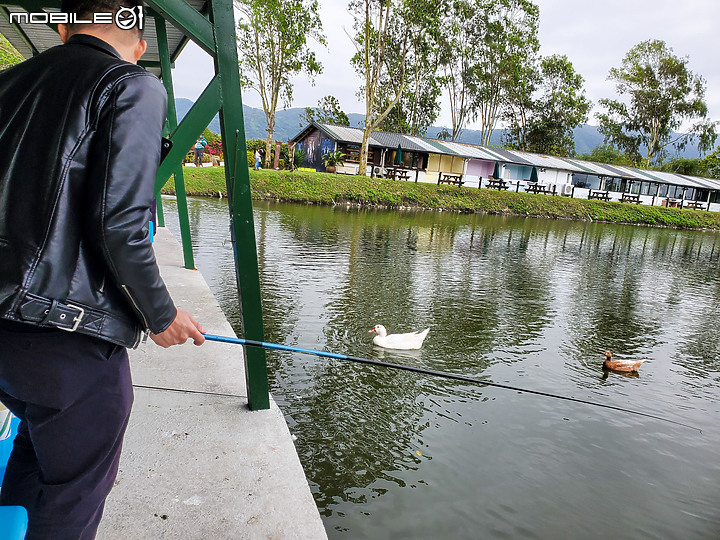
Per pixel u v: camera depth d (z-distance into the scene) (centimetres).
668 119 6081
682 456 504
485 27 4906
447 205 3453
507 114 6066
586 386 660
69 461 120
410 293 1027
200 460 223
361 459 433
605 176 4825
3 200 108
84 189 109
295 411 500
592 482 439
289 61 3538
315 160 4256
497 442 485
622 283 1423
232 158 248
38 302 105
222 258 1081
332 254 1355
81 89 111
